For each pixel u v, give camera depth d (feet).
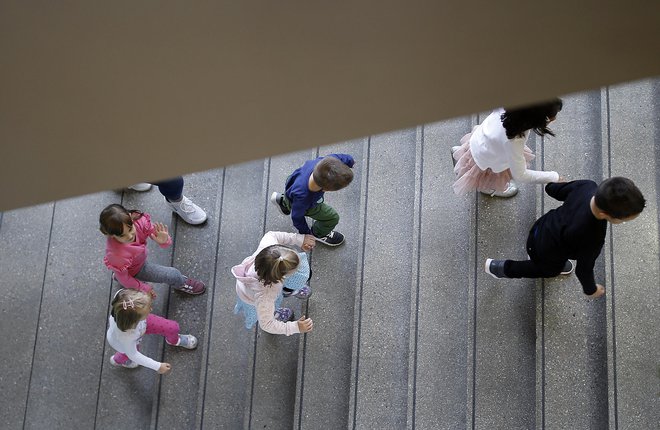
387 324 17.65
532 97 5.23
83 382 19.44
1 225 20.72
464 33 4.83
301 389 17.79
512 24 4.75
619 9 4.60
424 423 16.80
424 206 17.93
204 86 5.54
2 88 5.98
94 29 5.26
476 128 15.37
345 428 17.53
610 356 15.87
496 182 16.33
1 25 5.45
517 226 17.35
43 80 5.81
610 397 15.67
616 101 17.28
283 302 18.39
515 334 16.76
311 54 5.14
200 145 6.18
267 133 5.89
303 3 4.85
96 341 19.60
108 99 5.81
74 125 6.22
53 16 5.33
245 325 18.67
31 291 20.18
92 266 20.08
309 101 5.49
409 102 5.36
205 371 18.67
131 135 6.22
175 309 19.26
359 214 18.53
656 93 17.19
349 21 4.89
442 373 16.98
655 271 16.20
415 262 17.61
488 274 17.10
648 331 15.93
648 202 16.56
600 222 13.44
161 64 5.42
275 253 14.61
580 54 4.89
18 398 19.61
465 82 5.13
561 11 4.64
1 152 6.89
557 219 14.16
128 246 16.79
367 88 5.29
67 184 7.15
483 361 16.69
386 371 17.40
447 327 17.21
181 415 18.76
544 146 17.57
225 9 5.03
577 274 14.38
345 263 18.43
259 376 18.28
